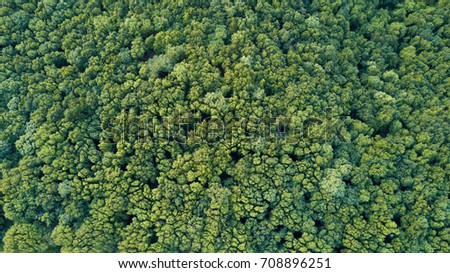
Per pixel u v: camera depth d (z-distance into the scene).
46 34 51.69
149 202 48.06
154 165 49.25
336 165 49.62
